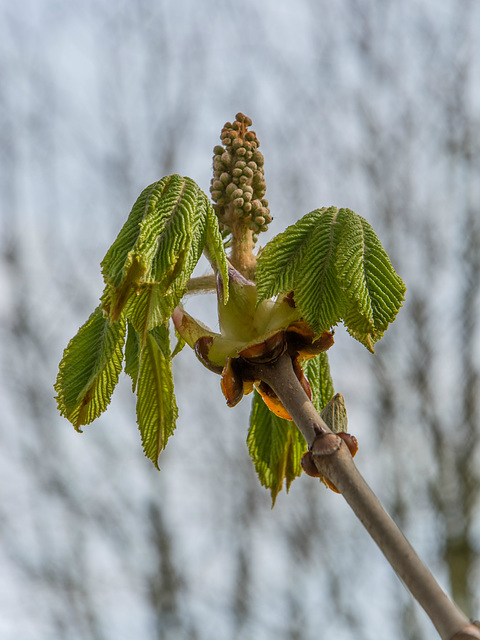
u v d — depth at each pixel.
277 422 0.71
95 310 0.66
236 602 2.49
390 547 0.58
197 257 0.62
